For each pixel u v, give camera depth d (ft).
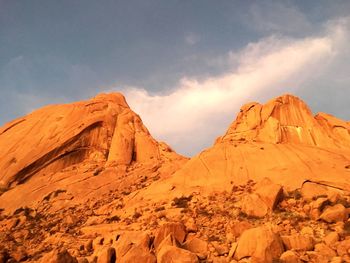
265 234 69.56
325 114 136.56
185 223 87.51
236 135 134.31
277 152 117.80
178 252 69.77
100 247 85.81
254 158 117.39
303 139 125.59
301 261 65.31
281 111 132.57
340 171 104.42
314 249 70.85
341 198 89.97
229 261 69.92
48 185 140.87
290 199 93.81
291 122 129.90
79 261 75.51
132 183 142.92
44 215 123.95
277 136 124.88
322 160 110.83
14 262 87.30
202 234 83.56
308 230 78.59
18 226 117.39
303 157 112.98
